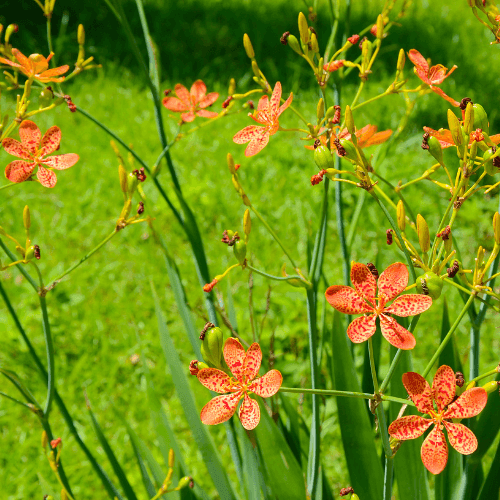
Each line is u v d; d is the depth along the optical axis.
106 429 2.12
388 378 1.08
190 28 5.05
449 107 3.91
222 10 5.46
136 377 2.30
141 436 2.10
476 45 4.98
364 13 5.12
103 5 5.20
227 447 2.05
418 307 1.04
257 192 3.20
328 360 1.41
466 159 1.06
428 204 3.04
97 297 2.67
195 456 2.02
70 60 4.44
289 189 3.23
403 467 1.24
